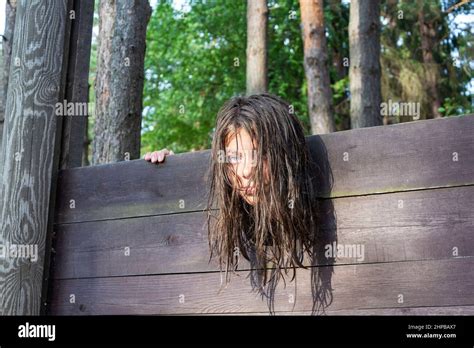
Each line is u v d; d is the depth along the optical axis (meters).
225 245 1.87
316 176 1.85
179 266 2.03
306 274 1.83
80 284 2.20
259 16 7.56
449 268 1.65
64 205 2.29
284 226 1.78
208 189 2.00
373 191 1.77
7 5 3.79
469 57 11.39
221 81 12.12
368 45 7.12
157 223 2.10
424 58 11.74
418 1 11.19
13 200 2.21
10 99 2.29
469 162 1.66
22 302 2.16
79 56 2.41
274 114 1.81
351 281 1.77
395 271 1.71
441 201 1.68
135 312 2.08
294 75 12.48
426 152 1.71
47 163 2.26
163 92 12.41
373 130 1.79
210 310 1.95
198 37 11.86
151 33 11.88
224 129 1.84
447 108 11.05
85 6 2.44
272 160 1.78
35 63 2.26
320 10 8.02
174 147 12.88
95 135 3.91
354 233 1.78
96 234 2.21
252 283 1.90
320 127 7.84
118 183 2.20
